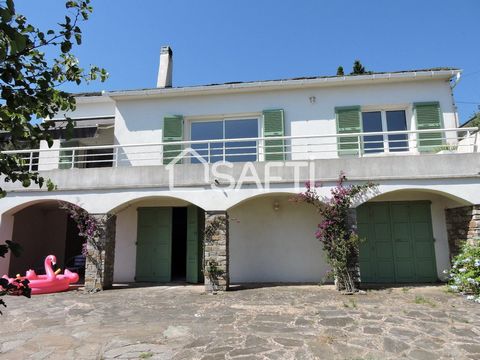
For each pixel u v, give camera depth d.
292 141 12.21
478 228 9.32
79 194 10.77
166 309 7.71
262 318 6.83
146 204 12.47
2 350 5.32
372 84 12.23
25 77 2.06
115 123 13.03
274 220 11.70
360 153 10.91
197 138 12.99
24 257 13.66
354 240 9.31
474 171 9.48
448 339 5.50
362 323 6.39
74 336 5.93
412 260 11.25
